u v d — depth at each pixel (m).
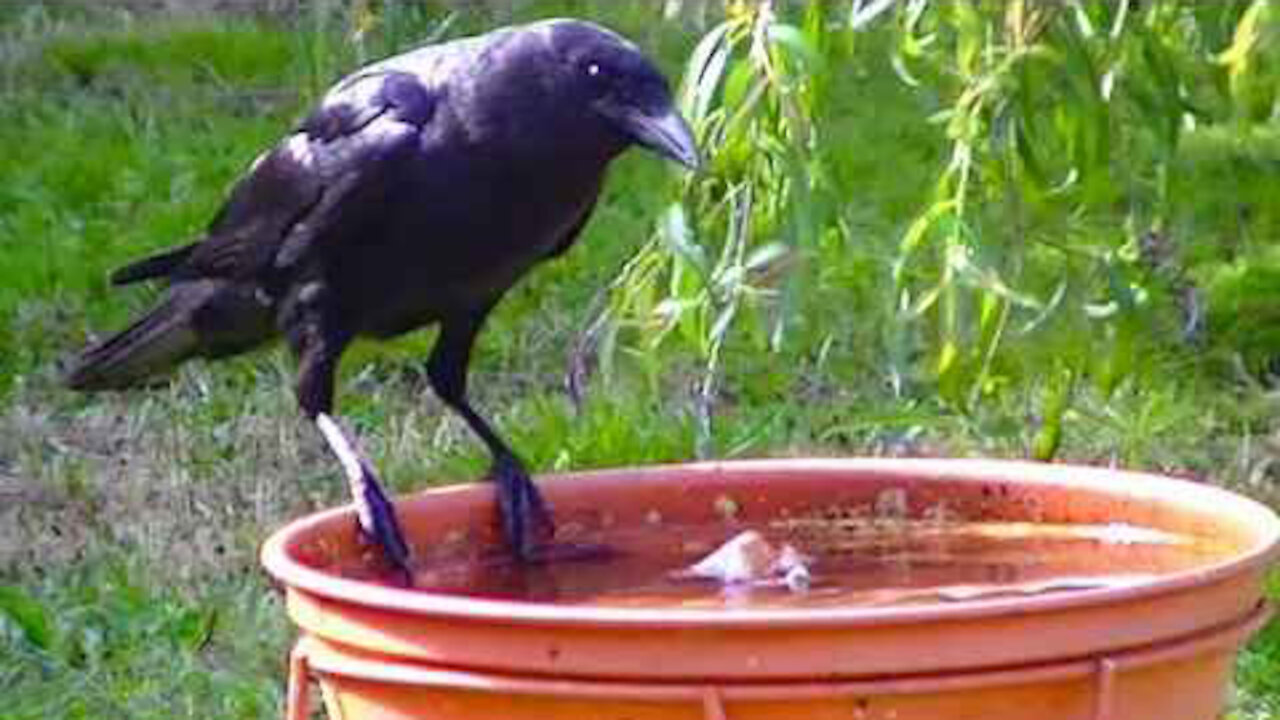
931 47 7.04
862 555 6.05
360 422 10.60
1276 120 12.91
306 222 7.14
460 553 6.27
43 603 8.72
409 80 6.93
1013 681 4.79
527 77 6.70
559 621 4.77
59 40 15.49
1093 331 7.95
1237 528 5.71
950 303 6.66
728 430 10.20
